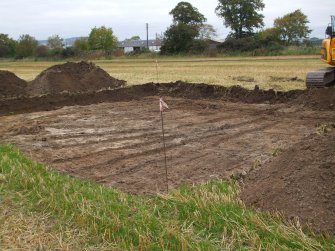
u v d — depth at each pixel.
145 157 9.71
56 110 15.95
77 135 11.86
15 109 16.22
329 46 15.08
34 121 13.89
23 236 5.68
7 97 18.83
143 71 31.00
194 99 17.56
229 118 13.68
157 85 19.55
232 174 8.06
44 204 6.58
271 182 6.70
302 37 71.25
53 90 20.03
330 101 14.34
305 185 6.23
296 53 52.44
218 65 34.84
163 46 64.50
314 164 6.64
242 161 9.21
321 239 5.31
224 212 6.05
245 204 6.40
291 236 5.33
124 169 8.90
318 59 38.84
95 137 11.62
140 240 5.38
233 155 9.66
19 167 8.15
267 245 5.16
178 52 63.53
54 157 9.79
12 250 5.34
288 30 70.75
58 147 10.67
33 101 17.02
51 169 8.69
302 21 70.56
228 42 60.28
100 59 61.12
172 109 15.50
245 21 68.50
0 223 6.03
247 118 13.58
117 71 31.89
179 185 7.79
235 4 68.25
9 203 6.69
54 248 5.40
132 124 13.11
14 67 44.88
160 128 12.47
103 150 10.33
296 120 13.03
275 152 9.50
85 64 22.98
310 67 29.39
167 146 10.55
